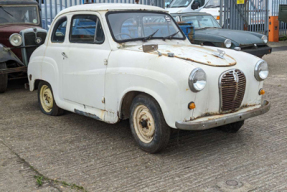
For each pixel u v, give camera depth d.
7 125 5.68
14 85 8.95
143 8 5.37
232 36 9.71
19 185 3.71
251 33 10.30
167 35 5.38
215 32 10.12
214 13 15.39
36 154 4.50
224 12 14.78
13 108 6.71
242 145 4.74
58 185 3.70
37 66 6.09
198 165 4.14
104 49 4.86
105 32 4.88
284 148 4.63
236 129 5.11
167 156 4.40
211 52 4.65
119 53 4.65
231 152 4.51
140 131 4.54
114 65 4.62
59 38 5.73
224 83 4.21
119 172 3.99
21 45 8.09
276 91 7.79
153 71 4.15
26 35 8.12
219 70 4.22
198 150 4.58
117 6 5.17
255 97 4.69
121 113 4.67
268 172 3.95
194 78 3.90
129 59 4.48
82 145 4.80
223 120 4.12
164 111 4.04
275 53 14.01
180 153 4.49
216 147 4.68
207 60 4.29
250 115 4.41
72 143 4.88
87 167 4.12
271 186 3.63
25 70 7.95
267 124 5.61
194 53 4.50
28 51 8.27
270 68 10.73
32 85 6.32
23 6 9.09
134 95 4.63
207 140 4.94
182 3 16.38
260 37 10.06
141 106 4.43
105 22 4.91
